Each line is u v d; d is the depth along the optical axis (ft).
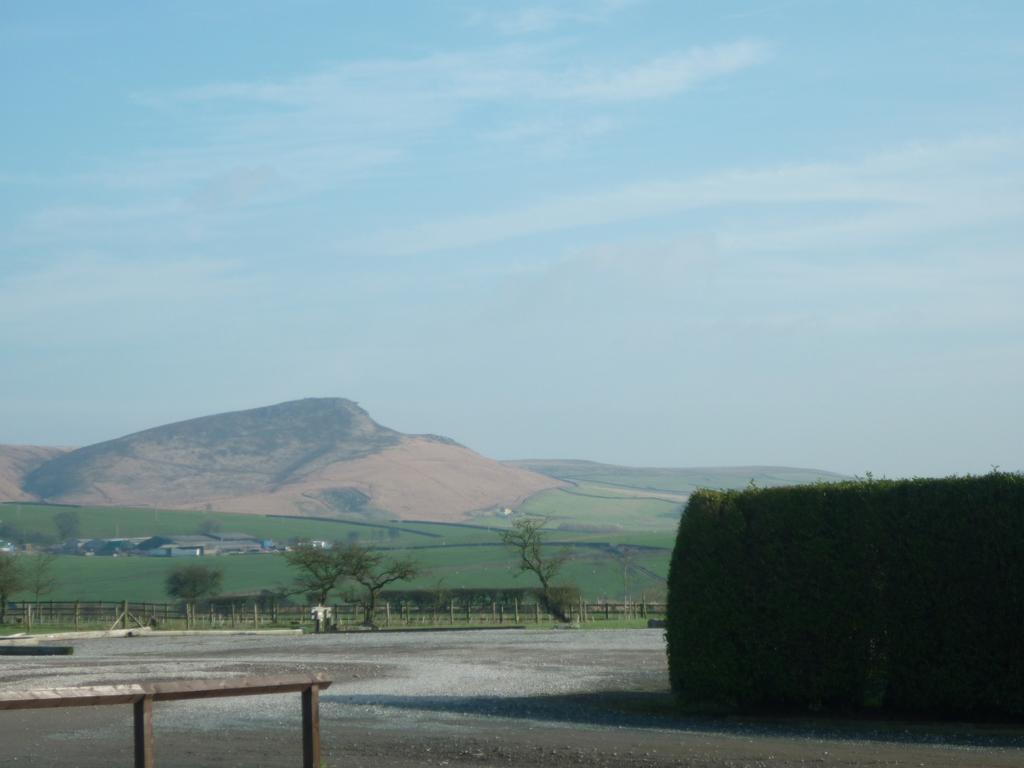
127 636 163.22
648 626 180.96
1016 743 47.70
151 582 423.64
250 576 440.45
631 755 43.86
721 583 58.85
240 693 33.50
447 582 374.02
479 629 177.99
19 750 47.09
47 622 209.46
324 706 62.28
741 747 46.11
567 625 192.34
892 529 56.39
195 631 177.47
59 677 83.76
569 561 424.05
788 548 57.98
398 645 124.77
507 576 388.57
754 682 57.67
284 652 113.60
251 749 46.16
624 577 337.11
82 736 51.42
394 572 212.64
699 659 58.65
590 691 68.90
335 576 214.90
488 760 43.01
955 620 54.75
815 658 56.90
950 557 55.16
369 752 45.09
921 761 42.24
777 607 57.67
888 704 56.29
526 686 72.43
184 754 45.11
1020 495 54.49
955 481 55.88
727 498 59.88
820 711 57.47
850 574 56.75
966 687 54.24
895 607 55.88
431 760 43.04
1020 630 53.62
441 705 62.03
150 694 31.96
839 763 41.78
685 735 50.14
